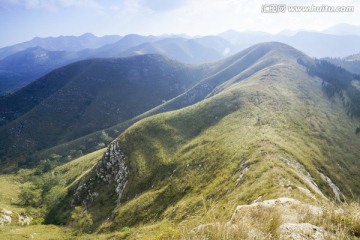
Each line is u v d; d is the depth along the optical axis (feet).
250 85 428.97
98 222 258.78
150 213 210.38
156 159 285.84
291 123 293.02
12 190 485.15
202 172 209.87
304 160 189.98
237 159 187.52
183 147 285.84
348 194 196.34
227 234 16.67
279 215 19.81
